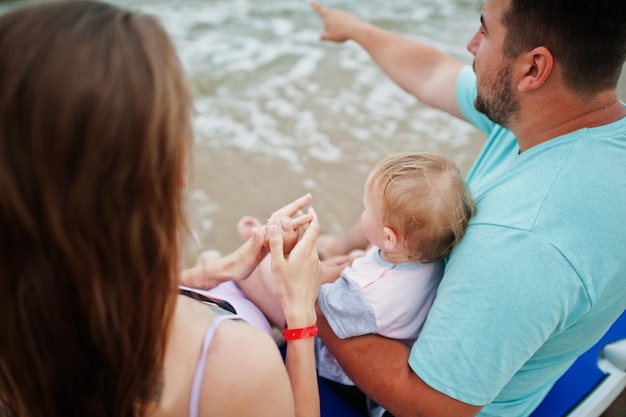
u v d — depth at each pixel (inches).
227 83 180.5
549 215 40.7
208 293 51.0
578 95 43.3
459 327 42.9
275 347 38.5
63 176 26.7
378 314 50.6
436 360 44.1
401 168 49.2
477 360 42.4
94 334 31.5
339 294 52.8
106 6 28.0
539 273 40.1
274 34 220.1
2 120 25.9
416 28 221.8
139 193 28.3
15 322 30.7
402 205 47.7
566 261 39.8
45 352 31.8
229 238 117.1
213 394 35.8
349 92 175.8
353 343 51.6
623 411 80.7
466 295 42.6
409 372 47.1
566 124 44.7
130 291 30.6
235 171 137.2
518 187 43.8
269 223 53.6
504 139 57.4
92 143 26.3
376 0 257.8
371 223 50.9
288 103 169.0
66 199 27.0
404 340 51.9
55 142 26.0
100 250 28.9
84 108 25.8
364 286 51.5
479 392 43.4
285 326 59.4
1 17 26.8
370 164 140.5
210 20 233.5
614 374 65.0
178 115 29.3
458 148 145.9
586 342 48.3
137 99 26.8
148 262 30.5
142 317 31.6
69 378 33.1
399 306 50.9
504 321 41.2
